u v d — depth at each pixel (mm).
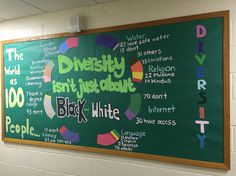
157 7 1604
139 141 1641
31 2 1761
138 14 1665
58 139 1947
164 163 1581
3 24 2240
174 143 1536
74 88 1880
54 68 1963
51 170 2008
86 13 1852
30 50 2072
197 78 1472
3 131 2219
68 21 1902
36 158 2080
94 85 1798
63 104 1925
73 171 1908
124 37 1683
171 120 1546
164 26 1557
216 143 1422
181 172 1532
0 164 2277
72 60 1884
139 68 1640
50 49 1978
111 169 1757
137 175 1664
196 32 1469
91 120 1812
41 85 2023
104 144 1761
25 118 2102
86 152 1852
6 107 2201
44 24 2037
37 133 2045
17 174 2180
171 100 1543
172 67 1538
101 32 1763
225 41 1392
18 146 2172
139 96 1641
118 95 1713
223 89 1402
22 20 2141
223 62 1399
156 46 1583
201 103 1462
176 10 1548
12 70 2166
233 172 1397
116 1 1740
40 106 2029
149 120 1610
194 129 1482
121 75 1698
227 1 1415
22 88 2117
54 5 1835
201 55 1458
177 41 1521
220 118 1412
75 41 1868
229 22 1404
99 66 1778
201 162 1455
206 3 1466
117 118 1717
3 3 1778
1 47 2217
